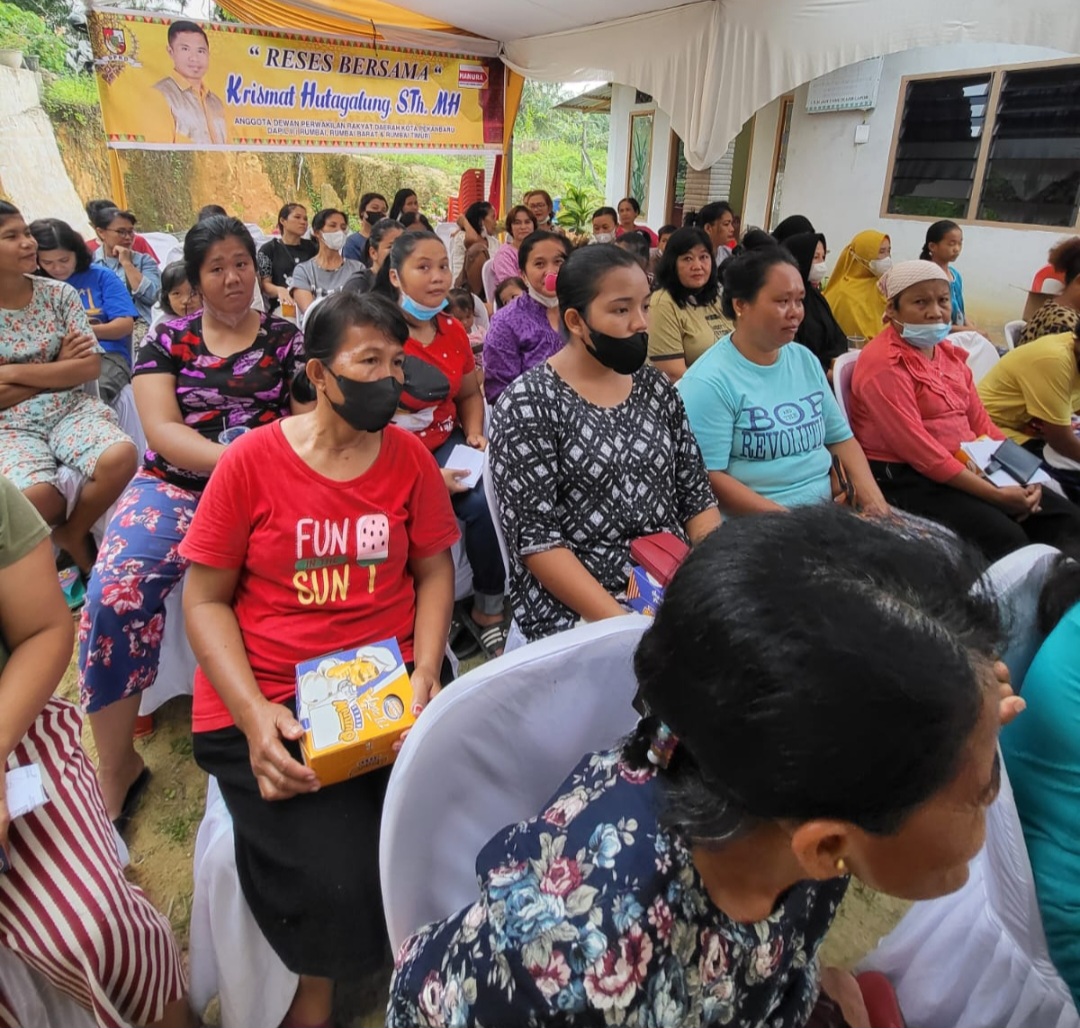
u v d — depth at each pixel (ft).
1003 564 4.07
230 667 4.72
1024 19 13.51
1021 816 3.84
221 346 7.59
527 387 5.82
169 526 6.70
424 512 5.43
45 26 46.65
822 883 2.84
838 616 1.79
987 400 10.39
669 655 2.04
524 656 3.34
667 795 2.25
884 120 24.56
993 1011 3.91
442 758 3.23
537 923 2.23
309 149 24.09
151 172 30.58
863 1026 3.87
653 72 20.57
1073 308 11.02
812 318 13.48
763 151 29.60
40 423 8.65
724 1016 2.63
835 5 15.84
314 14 22.79
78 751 4.34
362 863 4.29
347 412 4.74
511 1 21.13
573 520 6.02
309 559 4.98
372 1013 4.99
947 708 1.78
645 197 37.52
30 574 4.01
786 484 7.88
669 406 6.36
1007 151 21.91
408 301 8.61
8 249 7.96
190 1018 4.81
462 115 26.86
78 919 3.72
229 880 4.45
